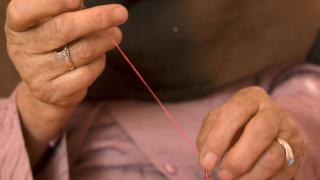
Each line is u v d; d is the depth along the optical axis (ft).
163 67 1.92
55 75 1.52
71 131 1.95
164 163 1.87
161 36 1.88
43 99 1.60
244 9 1.95
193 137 1.90
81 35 1.44
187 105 1.98
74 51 1.47
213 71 1.95
